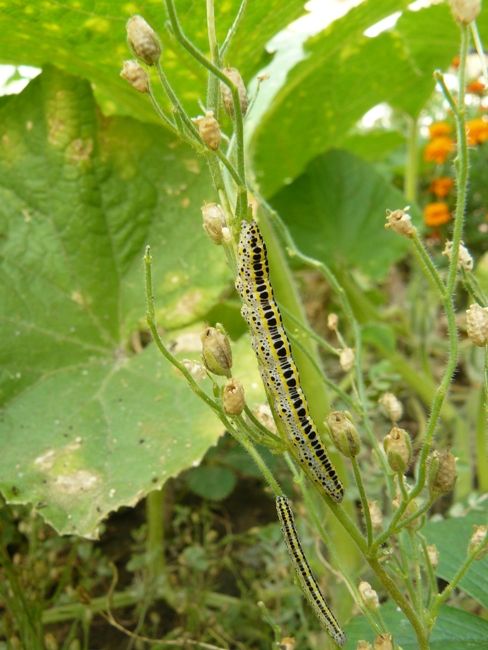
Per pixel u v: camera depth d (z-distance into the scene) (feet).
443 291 0.26
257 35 0.54
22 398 0.52
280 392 0.27
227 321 0.76
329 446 0.58
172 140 0.59
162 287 0.58
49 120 0.57
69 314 0.57
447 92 0.24
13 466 0.47
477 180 1.17
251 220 0.27
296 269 0.91
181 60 0.53
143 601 0.66
